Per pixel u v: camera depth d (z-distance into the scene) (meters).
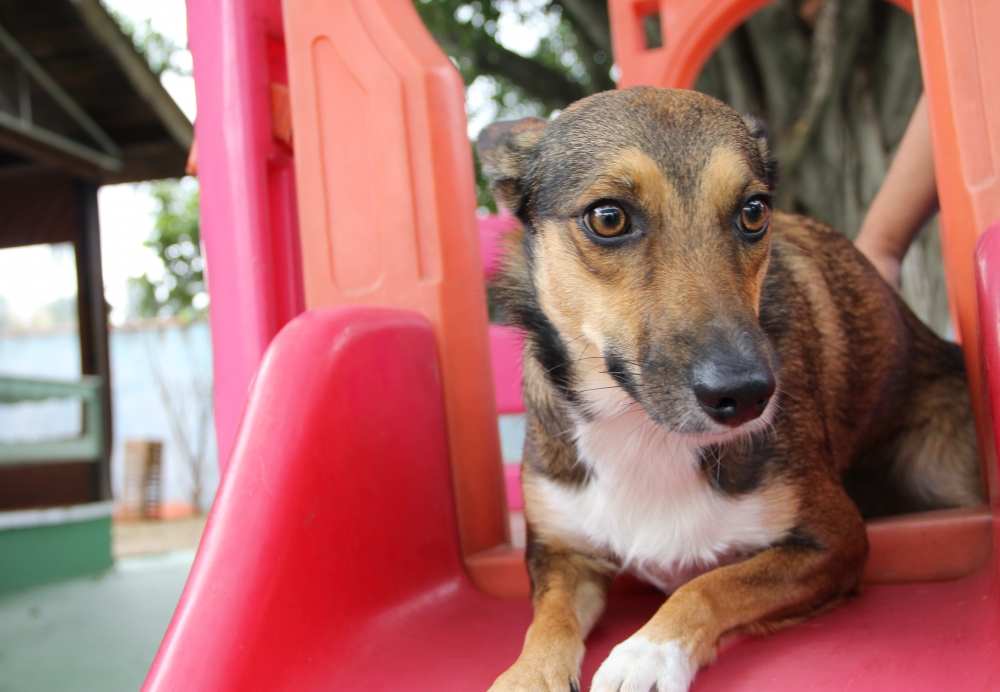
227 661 0.37
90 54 1.92
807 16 1.67
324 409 0.45
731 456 0.47
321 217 0.57
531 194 0.52
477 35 2.22
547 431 0.51
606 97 0.49
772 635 0.43
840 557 0.46
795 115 1.64
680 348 0.41
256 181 0.58
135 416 4.09
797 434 0.48
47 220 2.17
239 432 0.43
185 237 4.58
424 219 0.56
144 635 1.05
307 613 0.41
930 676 0.35
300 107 0.57
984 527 0.46
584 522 0.49
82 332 2.12
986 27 0.46
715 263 0.44
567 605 0.44
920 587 0.46
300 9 0.57
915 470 0.61
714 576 0.43
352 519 0.45
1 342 4.06
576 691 0.40
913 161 0.73
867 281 0.60
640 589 0.53
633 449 0.48
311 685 0.40
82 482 2.14
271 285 0.58
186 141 2.08
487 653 0.43
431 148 0.56
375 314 0.51
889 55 1.63
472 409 0.57
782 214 0.62
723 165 0.45
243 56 0.58
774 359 0.41
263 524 0.41
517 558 0.53
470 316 0.57
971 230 0.46
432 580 0.51
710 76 1.78
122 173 2.22
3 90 1.88
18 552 1.52
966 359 0.48
